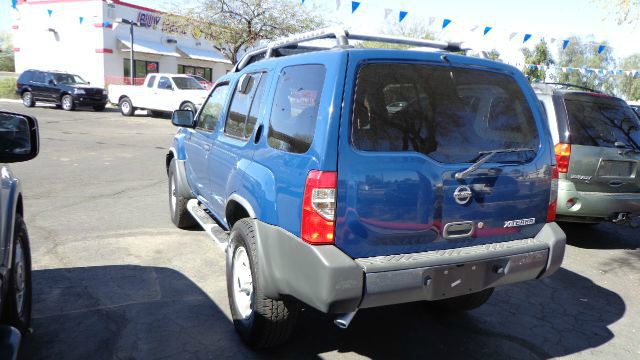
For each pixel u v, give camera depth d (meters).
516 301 4.65
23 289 3.39
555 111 6.05
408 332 3.91
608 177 6.02
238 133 4.05
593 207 5.95
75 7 32.38
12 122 2.75
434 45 3.73
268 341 3.39
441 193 3.02
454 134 3.12
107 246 5.56
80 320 3.83
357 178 2.82
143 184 9.03
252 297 3.39
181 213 6.05
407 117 2.99
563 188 5.93
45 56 34.16
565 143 5.91
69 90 23.42
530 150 3.39
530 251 3.29
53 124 18.27
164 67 35.97
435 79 3.13
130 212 7.06
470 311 4.37
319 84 2.97
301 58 3.29
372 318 4.14
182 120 5.27
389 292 2.84
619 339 3.96
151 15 34.38
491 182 3.19
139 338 3.61
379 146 2.89
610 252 6.31
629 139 6.23
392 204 2.90
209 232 4.55
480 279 3.13
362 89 2.89
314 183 2.78
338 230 2.81
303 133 2.99
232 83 4.54
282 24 25.05
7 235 2.76
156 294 4.36
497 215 3.25
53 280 4.57
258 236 3.23
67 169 10.19
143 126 19.05
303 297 2.90
